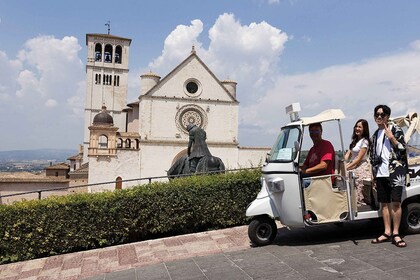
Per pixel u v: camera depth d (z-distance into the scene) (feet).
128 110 187.42
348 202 22.84
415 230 23.32
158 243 28.63
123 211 30.53
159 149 146.00
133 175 141.49
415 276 16.74
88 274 22.97
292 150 23.25
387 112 21.54
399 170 21.27
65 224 29.55
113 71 219.20
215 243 27.09
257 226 23.95
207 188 32.12
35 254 29.09
